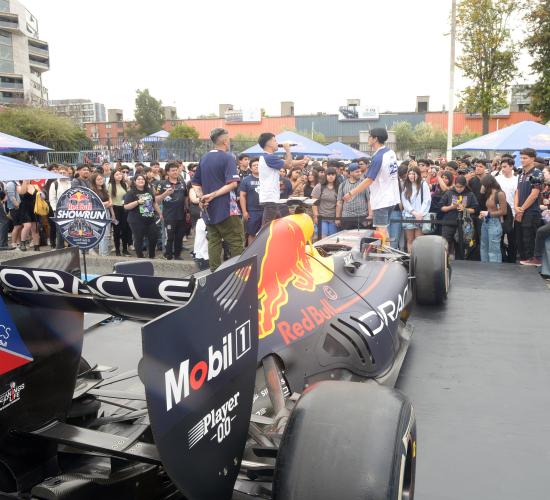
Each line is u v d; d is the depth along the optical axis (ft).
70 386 7.51
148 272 8.88
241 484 6.66
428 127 170.19
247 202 26.11
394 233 26.94
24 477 6.78
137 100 248.52
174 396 5.07
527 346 13.24
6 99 351.25
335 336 9.30
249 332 6.28
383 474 5.44
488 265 22.63
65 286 6.23
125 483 6.48
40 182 32.65
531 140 33.09
